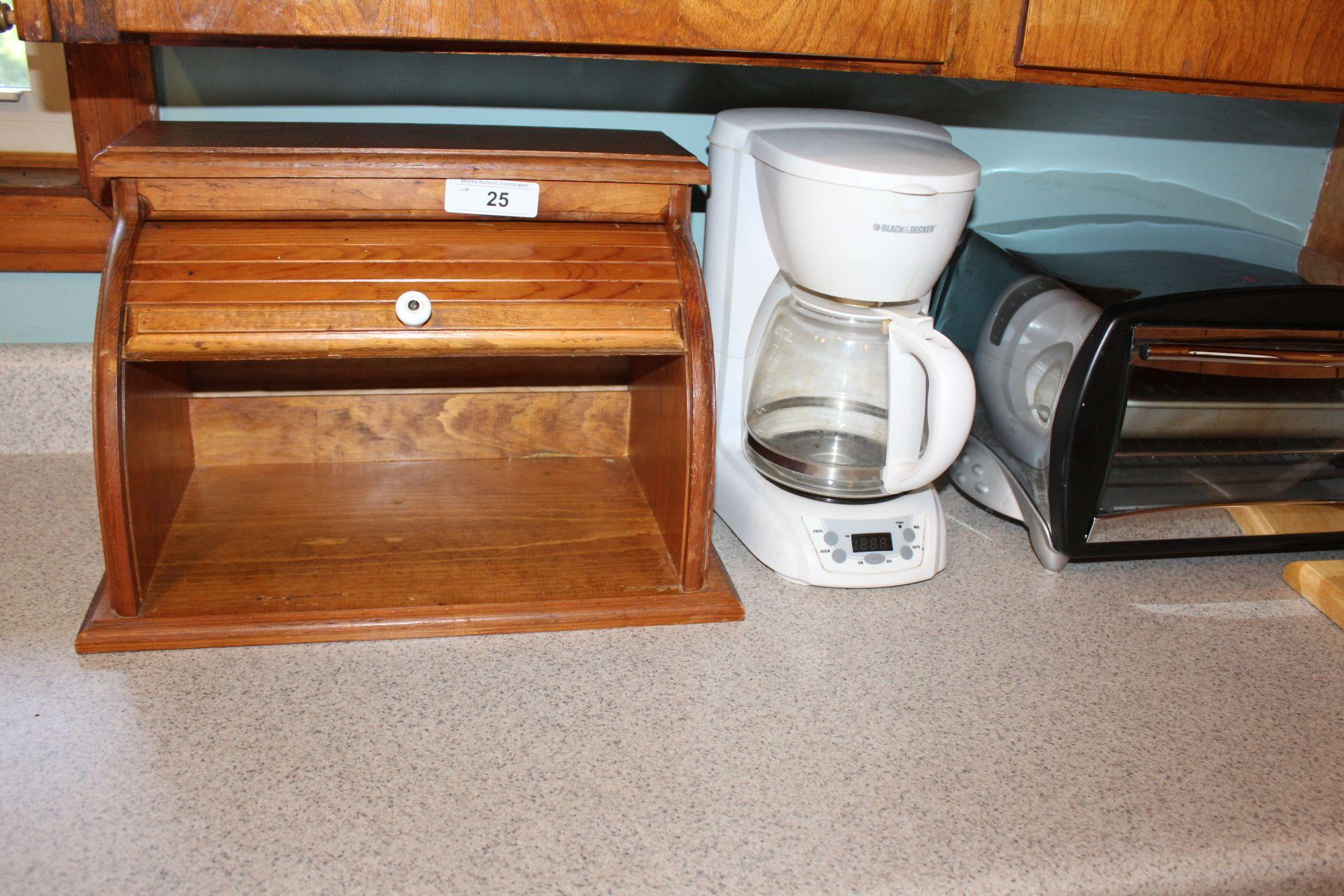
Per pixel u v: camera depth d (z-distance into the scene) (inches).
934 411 31.1
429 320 30.7
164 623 30.8
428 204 31.6
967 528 41.3
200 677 29.6
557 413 43.4
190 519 37.0
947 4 32.1
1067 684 31.7
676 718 29.0
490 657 31.3
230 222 31.0
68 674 29.3
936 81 44.6
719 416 39.7
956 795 26.5
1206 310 33.2
